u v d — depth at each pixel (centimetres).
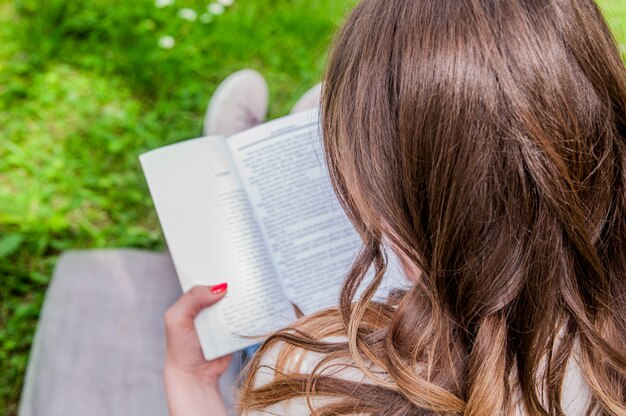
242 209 120
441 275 73
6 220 201
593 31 71
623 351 76
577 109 69
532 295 72
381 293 96
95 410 150
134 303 169
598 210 74
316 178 121
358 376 76
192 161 120
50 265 196
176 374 116
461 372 74
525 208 69
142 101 235
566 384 76
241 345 114
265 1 262
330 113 78
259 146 122
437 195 69
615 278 77
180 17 251
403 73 68
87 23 248
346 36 78
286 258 119
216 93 163
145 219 210
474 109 66
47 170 214
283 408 76
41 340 162
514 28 66
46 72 237
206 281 116
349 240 119
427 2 69
